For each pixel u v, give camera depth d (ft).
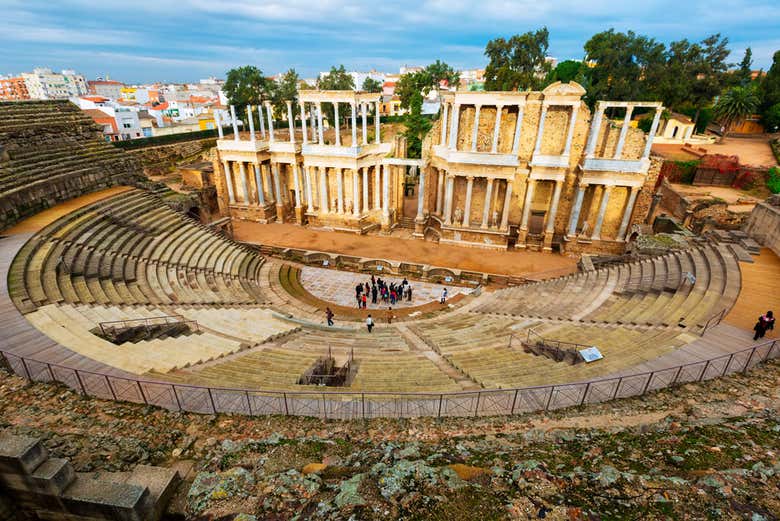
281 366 51.49
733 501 23.09
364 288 100.58
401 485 25.77
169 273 86.84
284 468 30.07
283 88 263.08
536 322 70.08
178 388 42.91
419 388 45.11
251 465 30.71
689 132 208.13
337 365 55.42
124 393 41.19
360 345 63.93
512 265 110.22
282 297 94.22
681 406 38.60
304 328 73.61
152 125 278.87
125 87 628.28
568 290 85.30
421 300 94.12
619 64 220.84
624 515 22.57
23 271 65.82
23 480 24.71
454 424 38.22
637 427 34.30
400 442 34.30
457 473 27.14
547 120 110.63
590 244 113.70
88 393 40.70
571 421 38.14
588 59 230.27
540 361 52.75
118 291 72.43
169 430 36.11
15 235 77.87
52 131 107.04
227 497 26.40
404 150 135.23
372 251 118.83
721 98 211.82
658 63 223.30
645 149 101.55
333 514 23.79
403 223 141.90
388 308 90.27
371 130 259.19
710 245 82.17
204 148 216.74
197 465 31.50
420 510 23.63
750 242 78.74
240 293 90.27
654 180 109.50
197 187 154.71
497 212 126.41
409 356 57.98
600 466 28.07
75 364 45.24
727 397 39.47
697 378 43.86
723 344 50.47
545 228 118.52
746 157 183.62
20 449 24.44
